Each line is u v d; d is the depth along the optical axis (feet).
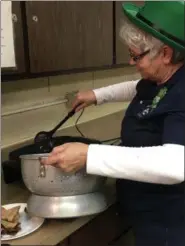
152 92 3.33
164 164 2.68
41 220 3.20
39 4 4.23
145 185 3.39
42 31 4.35
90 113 6.39
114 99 4.60
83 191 3.22
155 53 3.11
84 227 3.28
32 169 3.12
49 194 3.18
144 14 3.06
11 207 3.36
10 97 5.01
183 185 3.26
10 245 2.87
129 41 3.18
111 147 2.90
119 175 2.81
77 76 6.25
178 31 2.98
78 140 4.09
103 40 5.49
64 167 2.90
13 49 3.93
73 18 4.80
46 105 5.60
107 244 3.74
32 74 4.35
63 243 3.07
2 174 4.01
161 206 3.36
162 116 3.12
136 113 3.37
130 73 6.58
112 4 5.51
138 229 3.56
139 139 3.32
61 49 4.69
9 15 3.78
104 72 6.88
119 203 3.69
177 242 3.35
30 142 4.84
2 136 4.73
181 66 3.19
